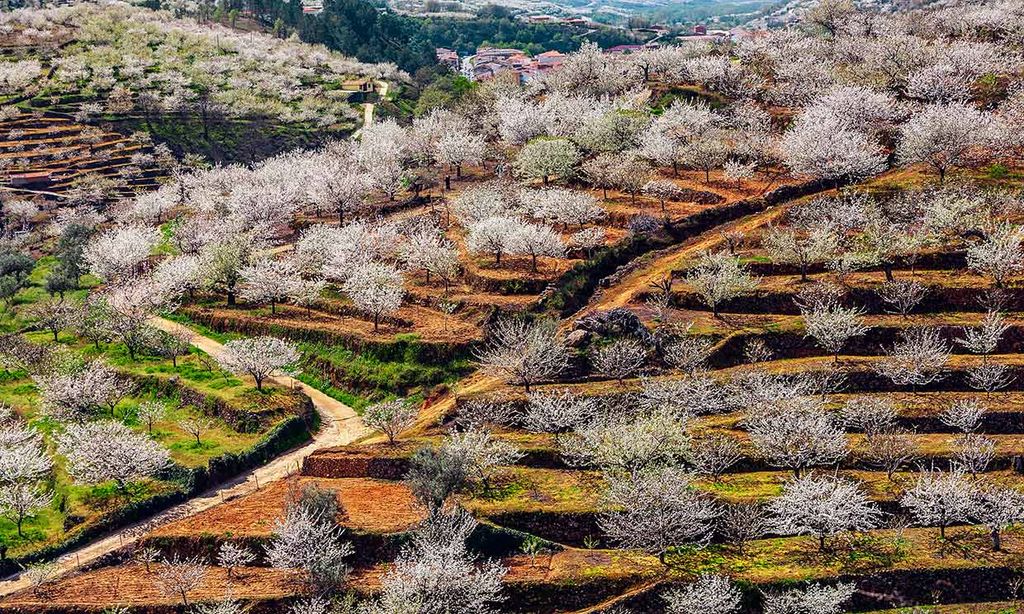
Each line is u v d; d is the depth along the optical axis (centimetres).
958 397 7900
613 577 6334
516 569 6531
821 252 9700
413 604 5969
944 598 6141
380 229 12206
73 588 6688
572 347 8844
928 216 10062
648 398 8069
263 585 6581
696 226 11525
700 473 7319
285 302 11494
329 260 11662
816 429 7175
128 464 7669
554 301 10194
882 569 6247
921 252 9675
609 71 18250
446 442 7450
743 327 8994
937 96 13712
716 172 13350
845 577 6212
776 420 7288
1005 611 5988
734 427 7819
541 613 6247
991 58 14450
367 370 9838
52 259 15150
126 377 9756
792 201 11762
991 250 8969
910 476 7119
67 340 10838
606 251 11000
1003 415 7625
